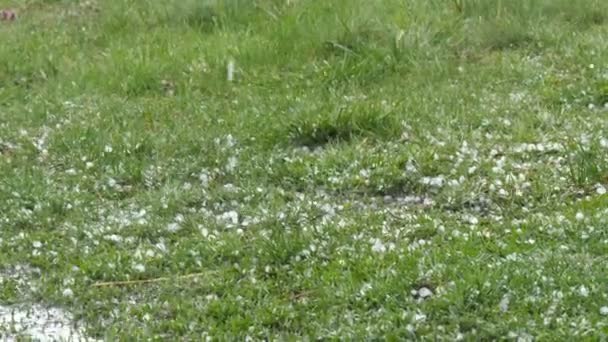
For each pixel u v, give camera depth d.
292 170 7.48
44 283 6.18
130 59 10.40
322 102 8.76
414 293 5.66
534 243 6.08
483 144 7.70
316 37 10.50
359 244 6.30
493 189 6.95
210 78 9.90
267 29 11.09
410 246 6.22
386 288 5.66
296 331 5.51
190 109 9.12
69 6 13.01
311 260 6.15
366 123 8.13
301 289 5.91
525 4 10.88
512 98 8.66
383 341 5.28
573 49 9.75
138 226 6.82
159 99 9.58
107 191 7.51
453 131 7.98
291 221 6.77
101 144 8.20
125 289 6.12
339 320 5.50
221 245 6.42
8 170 7.95
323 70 9.71
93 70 10.29
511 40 10.27
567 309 5.35
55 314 5.94
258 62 10.18
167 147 8.09
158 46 10.89
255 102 9.09
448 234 6.37
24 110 9.30
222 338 5.45
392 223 6.67
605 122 7.95
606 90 8.52
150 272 6.27
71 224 6.98
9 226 7.03
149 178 7.66
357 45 10.22
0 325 5.80
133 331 5.57
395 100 8.79
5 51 10.98
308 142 8.10
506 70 9.44
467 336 5.23
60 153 8.24
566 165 7.30
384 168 7.32
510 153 7.54
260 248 6.34
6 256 6.56
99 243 6.68
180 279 6.15
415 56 9.93
